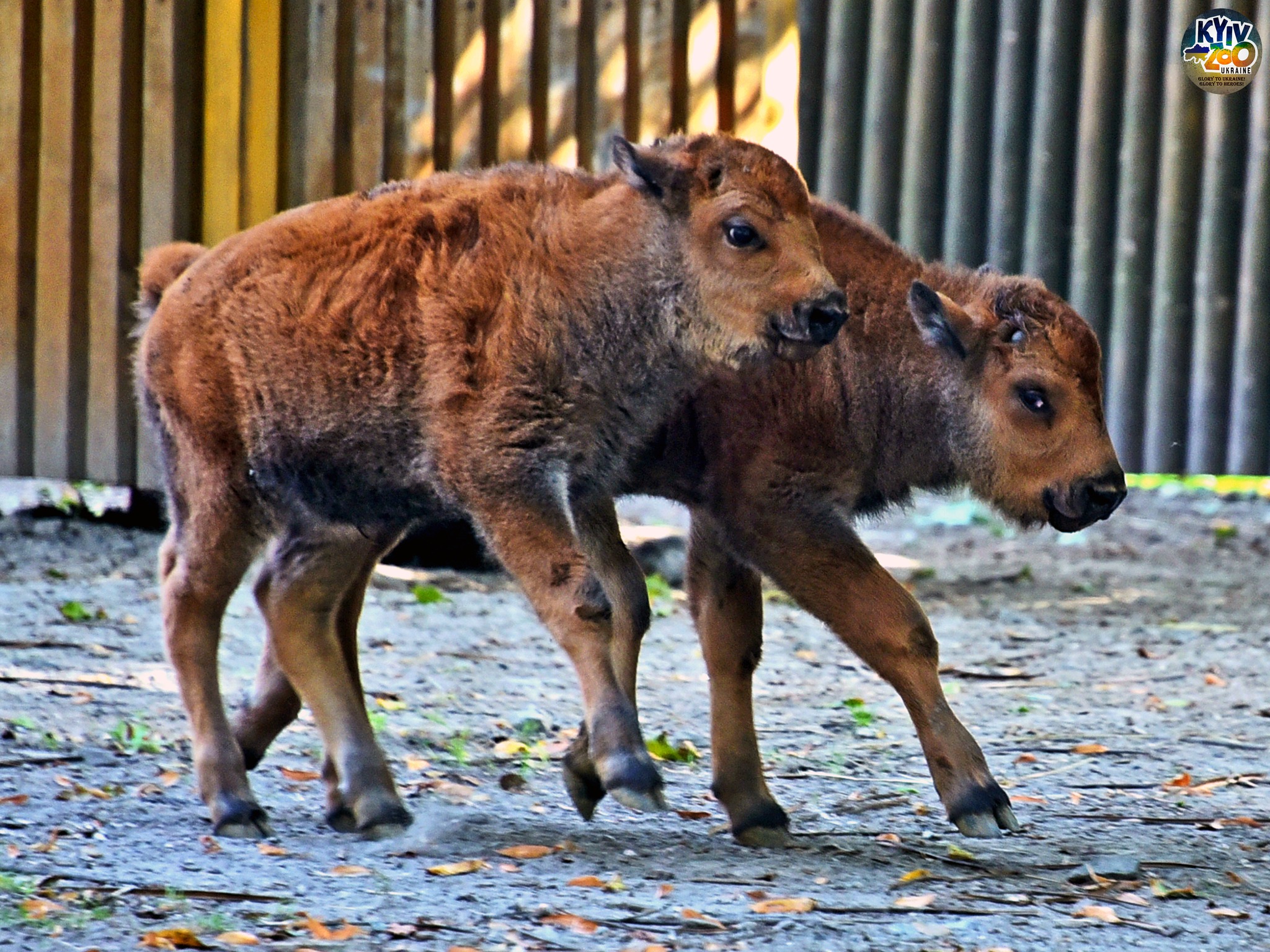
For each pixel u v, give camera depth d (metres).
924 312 19.44
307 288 18.31
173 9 36.66
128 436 37.50
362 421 18.03
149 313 20.23
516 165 19.31
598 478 18.64
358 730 18.45
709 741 23.45
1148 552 42.19
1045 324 19.84
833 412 19.14
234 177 36.94
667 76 36.47
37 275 37.53
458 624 30.91
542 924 14.84
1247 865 17.66
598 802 18.86
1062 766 22.38
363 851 17.34
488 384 17.58
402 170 36.97
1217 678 28.31
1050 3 41.59
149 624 29.03
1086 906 15.91
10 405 37.59
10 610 29.34
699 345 18.58
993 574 38.66
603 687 16.84
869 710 25.78
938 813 19.77
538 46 36.81
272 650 19.77
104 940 13.98
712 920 14.98
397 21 36.75
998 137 41.84
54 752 20.77
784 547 18.88
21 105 37.22
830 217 20.36
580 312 18.08
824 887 16.41
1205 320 42.34
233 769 18.16
